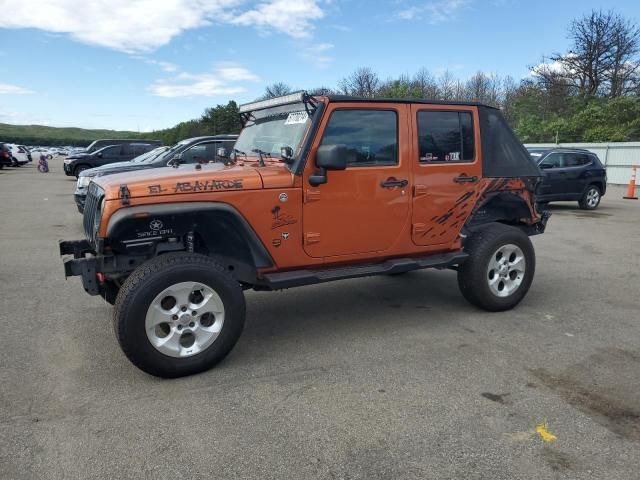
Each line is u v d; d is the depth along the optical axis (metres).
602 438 2.95
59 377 3.69
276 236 3.98
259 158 4.41
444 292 5.90
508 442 2.90
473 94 45.84
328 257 4.25
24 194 16.97
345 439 2.93
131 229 3.58
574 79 38.06
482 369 3.86
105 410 3.24
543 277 6.69
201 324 3.74
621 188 22.64
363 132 4.26
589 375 3.77
